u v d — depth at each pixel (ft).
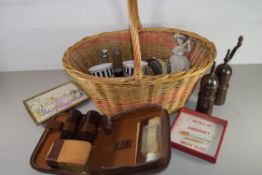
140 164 1.59
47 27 2.78
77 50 2.41
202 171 1.84
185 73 1.82
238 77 2.72
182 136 2.04
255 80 2.67
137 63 1.75
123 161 1.76
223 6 2.56
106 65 2.34
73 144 1.79
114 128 2.02
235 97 2.46
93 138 1.88
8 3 2.61
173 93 2.00
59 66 3.10
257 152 1.94
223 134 2.01
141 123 1.96
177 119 2.18
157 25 2.72
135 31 1.75
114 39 2.62
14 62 3.08
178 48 2.48
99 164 1.79
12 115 2.45
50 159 1.72
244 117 2.24
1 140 2.19
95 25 2.76
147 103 1.97
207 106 2.19
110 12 2.66
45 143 1.98
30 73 3.09
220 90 2.26
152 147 1.75
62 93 2.64
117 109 2.10
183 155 1.96
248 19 2.61
